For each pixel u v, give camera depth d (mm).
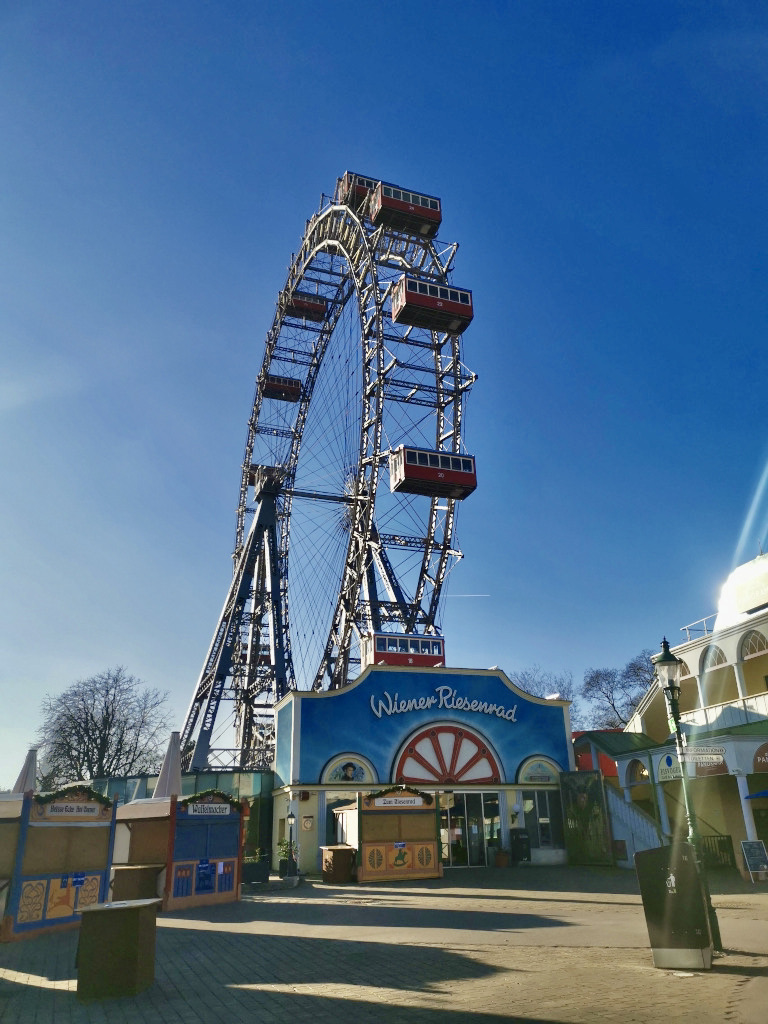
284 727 30656
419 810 24594
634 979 8812
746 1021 6758
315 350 58969
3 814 14492
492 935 12672
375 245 45156
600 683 75500
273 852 30234
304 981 9484
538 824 30125
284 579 52125
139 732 63781
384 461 43125
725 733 23609
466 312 42719
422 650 33844
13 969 11023
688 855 9734
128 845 22078
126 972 8984
